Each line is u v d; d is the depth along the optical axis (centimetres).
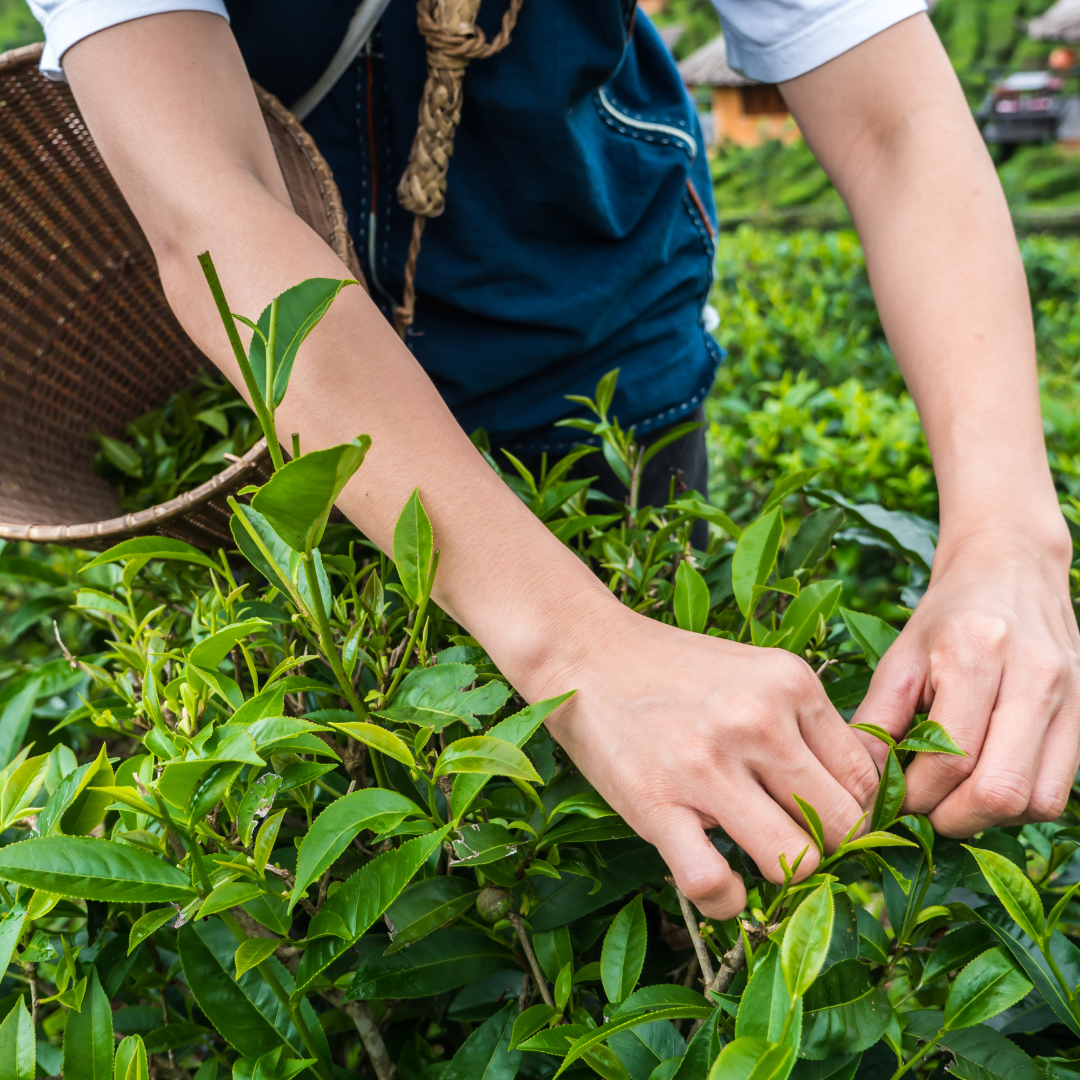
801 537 98
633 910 65
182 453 127
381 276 121
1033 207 1934
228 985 69
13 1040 59
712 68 2075
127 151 74
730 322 431
